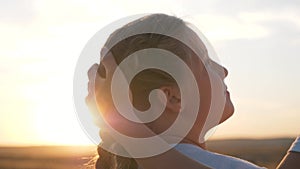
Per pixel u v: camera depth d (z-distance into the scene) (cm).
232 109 199
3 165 4588
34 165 4306
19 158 5006
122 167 177
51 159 3925
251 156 1503
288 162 186
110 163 185
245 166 180
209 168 162
